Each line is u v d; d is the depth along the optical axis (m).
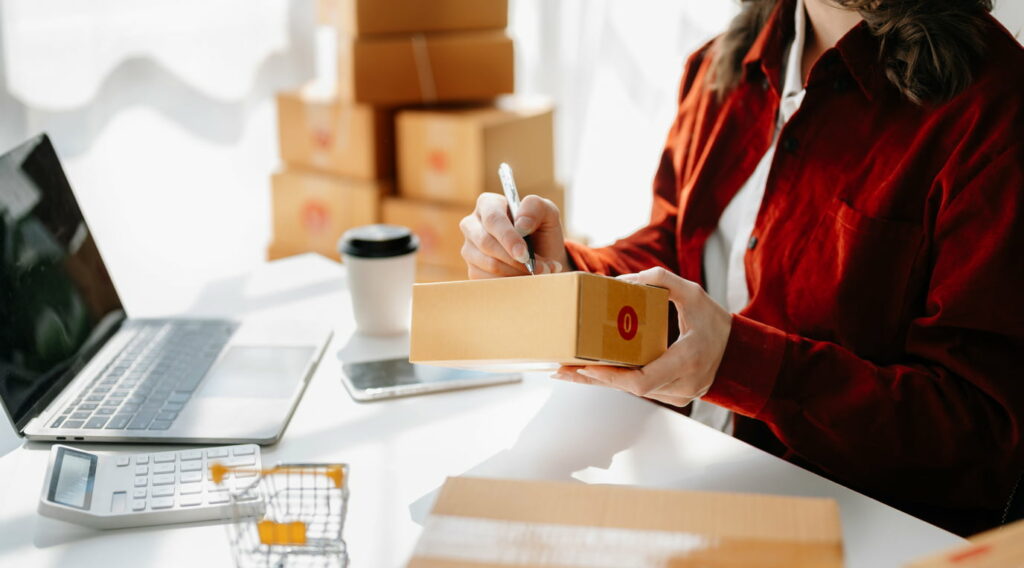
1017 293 0.91
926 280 1.03
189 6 2.31
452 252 2.11
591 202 2.77
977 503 0.96
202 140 2.43
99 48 2.21
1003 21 1.23
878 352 1.06
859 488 1.00
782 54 1.21
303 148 2.29
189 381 1.04
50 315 1.02
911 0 1.01
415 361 0.82
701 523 0.64
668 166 1.39
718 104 1.29
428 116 2.10
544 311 0.73
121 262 2.37
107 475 0.84
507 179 1.03
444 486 0.70
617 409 1.00
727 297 1.27
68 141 2.22
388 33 2.11
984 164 0.95
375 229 1.22
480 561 0.61
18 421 0.91
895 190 1.02
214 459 0.86
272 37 2.46
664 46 2.60
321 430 0.95
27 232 1.02
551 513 0.66
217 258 2.51
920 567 0.55
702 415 1.29
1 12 2.05
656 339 0.82
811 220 1.10
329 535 0.76
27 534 0.78
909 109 1.04
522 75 2.74
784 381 0.91
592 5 2.60
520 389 1.05
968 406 0.92
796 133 1.11
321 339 1.17
